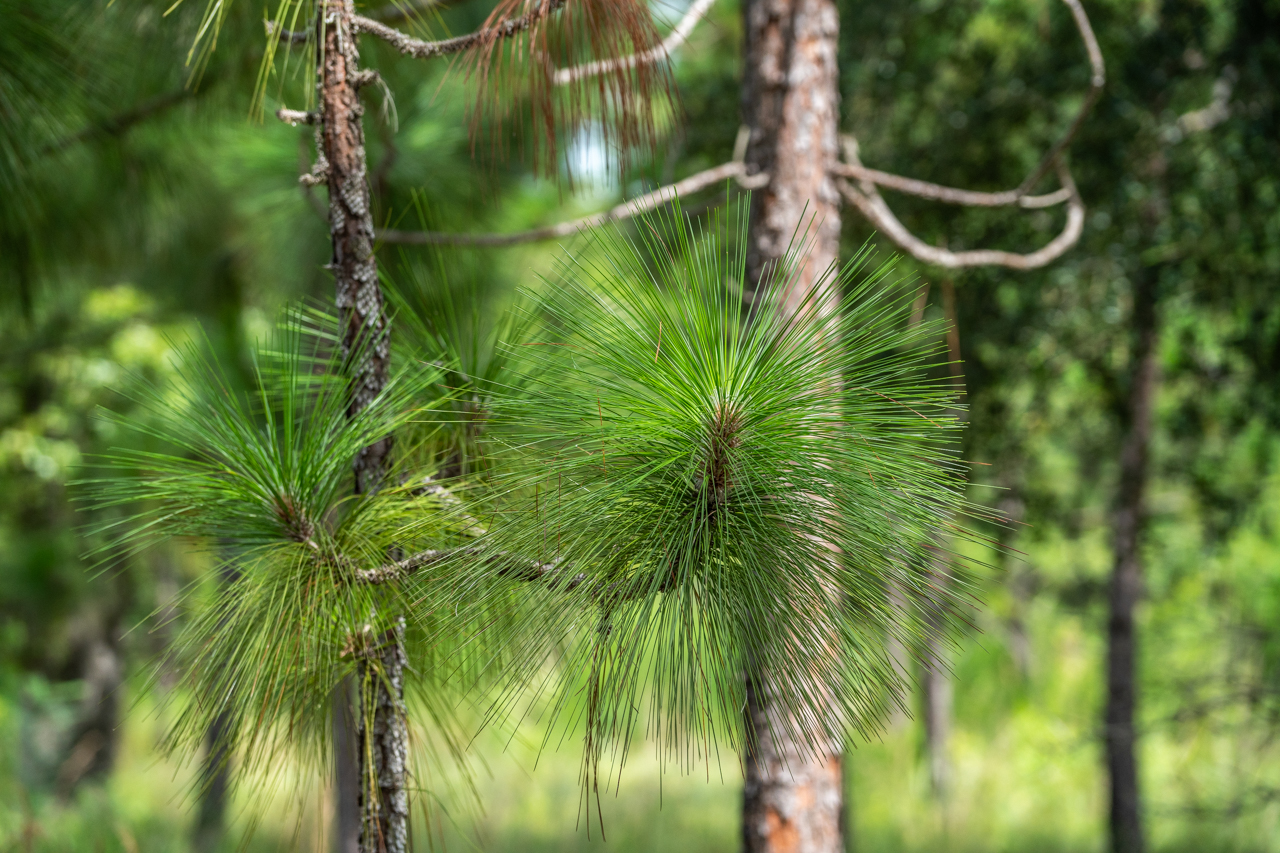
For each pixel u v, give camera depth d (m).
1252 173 4.79
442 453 1.78
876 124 5.55
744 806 2.66
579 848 7.16
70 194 3.61
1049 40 5.04
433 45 1.57
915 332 1.37
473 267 2.59
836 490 1.31
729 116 5.69
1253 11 4.65
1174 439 5.76
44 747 8.24
